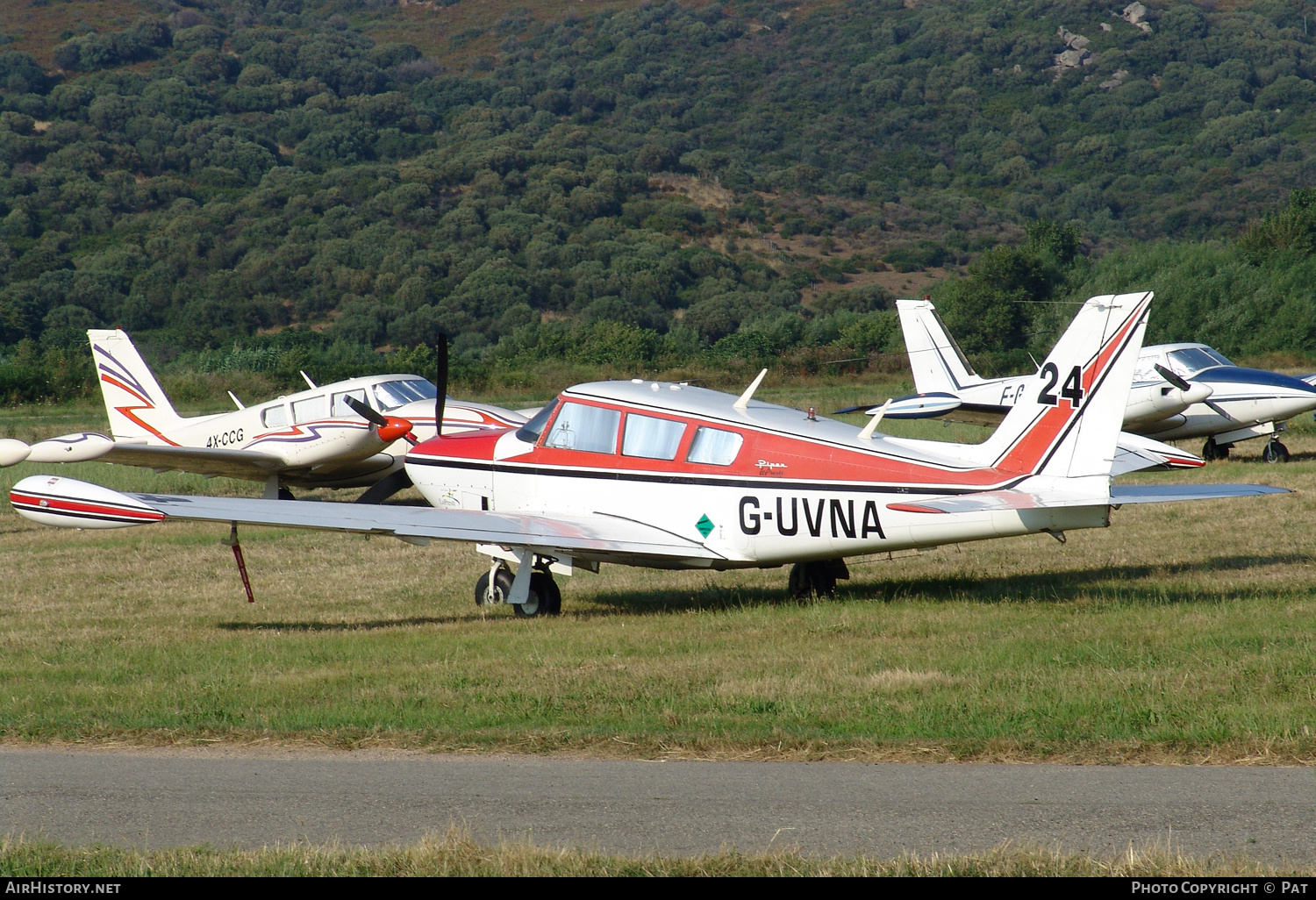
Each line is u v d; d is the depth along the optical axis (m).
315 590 37.50
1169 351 64.44
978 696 21.52
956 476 29.69
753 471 31.38
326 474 53.78
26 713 22.25
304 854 14.85
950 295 171.88
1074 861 14.09
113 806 16.94
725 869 14.12
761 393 131.62
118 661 27.23
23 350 191.25
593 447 33.66
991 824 15.53
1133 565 36.38
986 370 156.75
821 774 17.83
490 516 32.34
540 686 23.41
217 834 15.79
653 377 150.00
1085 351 29.02
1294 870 13.73
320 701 22.94
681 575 37.75
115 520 28.81
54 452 46.81
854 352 162.12
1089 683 22.08
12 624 32.94
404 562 42.53
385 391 54.31
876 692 22.08
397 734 20.19
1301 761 17.69
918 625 27.92
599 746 19.42
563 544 30.42
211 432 58.00
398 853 14.75
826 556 31.11
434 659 26.55
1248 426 62.75
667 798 16.84
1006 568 36.78
